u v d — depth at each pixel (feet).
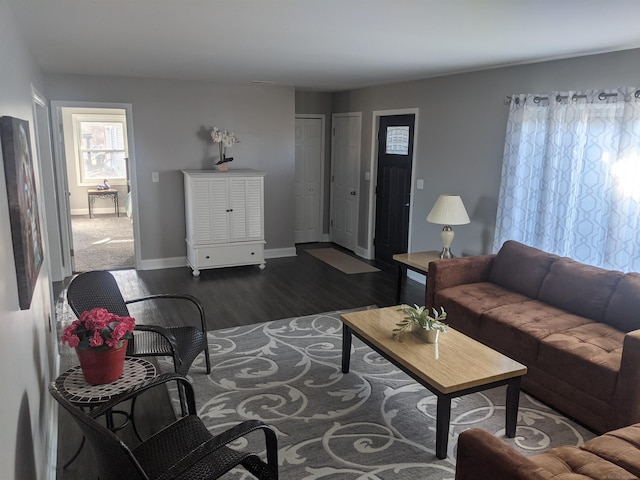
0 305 4.84
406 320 10.45
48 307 10.49
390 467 8.38
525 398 10.70
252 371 11.73
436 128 17.76
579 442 9.15
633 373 8.54
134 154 19.40
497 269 14.12
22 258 6.01
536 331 10.72
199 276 19.49
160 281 18.74
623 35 10.11
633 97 11.35
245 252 20.26
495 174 15.44
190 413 7.77
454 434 9.39
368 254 22.61
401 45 11.56
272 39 11.03
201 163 20.56
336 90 23.65
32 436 6.49
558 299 12.19
